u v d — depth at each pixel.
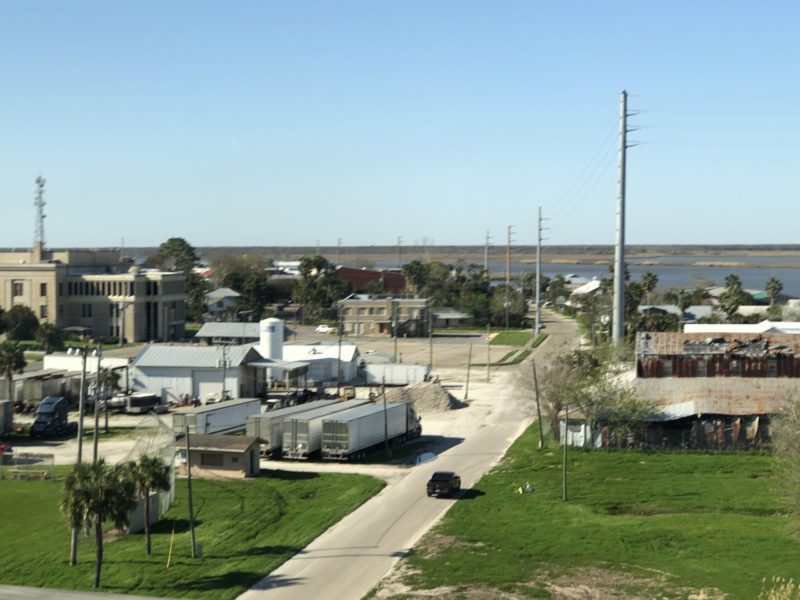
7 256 196.62
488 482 72.00
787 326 127.81
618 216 117.12
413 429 91.12
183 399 111.38
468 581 48.38
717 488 69.19
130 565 50.88
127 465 53.12
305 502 65.94
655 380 91.50
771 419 73.94
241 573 49.50
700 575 49.38
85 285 183.25
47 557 52.25
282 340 136.75
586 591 47.03
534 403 103.62
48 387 106.50
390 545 55.12
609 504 64.88
